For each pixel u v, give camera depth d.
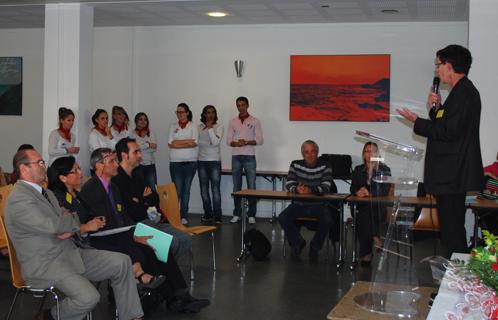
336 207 6.26
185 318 4.24
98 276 3.72
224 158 9.54
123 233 4.23
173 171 8.61
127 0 7.48
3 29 10.13
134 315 3.75
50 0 7.49
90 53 7.91
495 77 6.42
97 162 4.25
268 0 7.40
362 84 8.98
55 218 3.54
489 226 6.26
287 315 4.35
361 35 8.97
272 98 9.34
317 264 6.06
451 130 3.04
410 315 2.56
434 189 3.16
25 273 3.48
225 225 8.46
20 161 3.51
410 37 8.80
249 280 5.37
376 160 3.15
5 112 10.19
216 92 9.53
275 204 9.09
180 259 6.19
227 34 9.45
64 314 3.45
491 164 6.42
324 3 7.56
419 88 8.80
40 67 10.06
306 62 9.16
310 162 6.35
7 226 3.47
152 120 9.75
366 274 5.64
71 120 7.36
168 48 9.65
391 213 3.01
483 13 6.43
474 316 1.86
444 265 2.36
